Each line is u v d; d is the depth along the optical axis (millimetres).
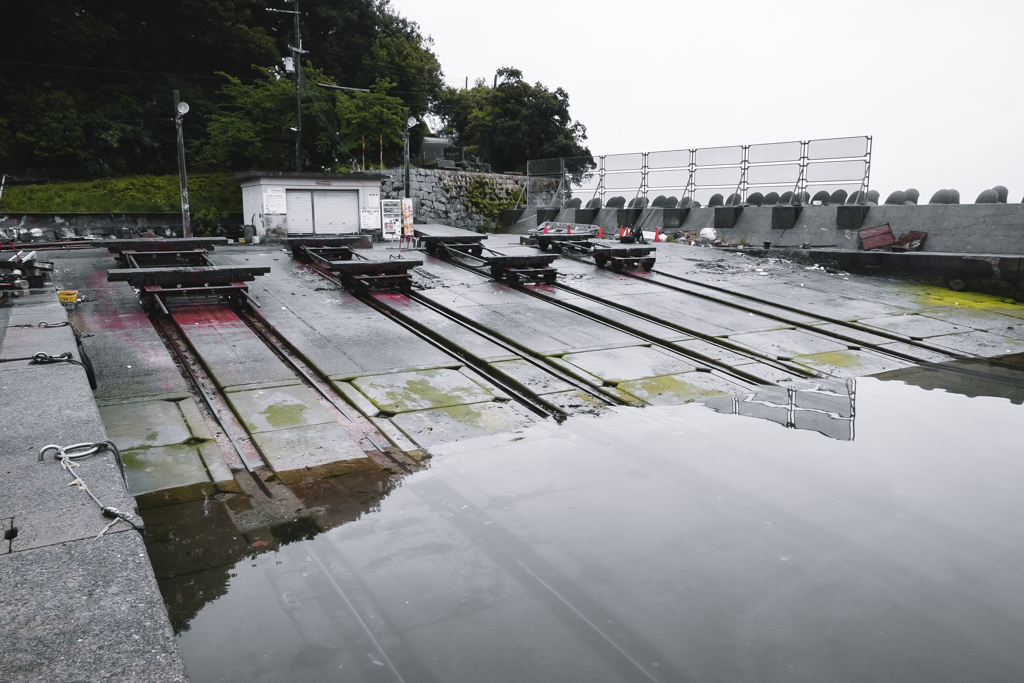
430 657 4062
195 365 9891
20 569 3252
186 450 7023
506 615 4508
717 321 13680
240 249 21688
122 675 2557
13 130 30984
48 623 2867
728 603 4688
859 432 8148
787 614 4574
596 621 4465
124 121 33969
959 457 7398
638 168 29875
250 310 13016
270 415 8117
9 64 32781
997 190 19172
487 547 5391
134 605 3018
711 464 7148
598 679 3902
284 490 6332
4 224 24000
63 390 6152
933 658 4148
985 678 3986
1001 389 10094
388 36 46656
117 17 35562
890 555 5355
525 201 37250
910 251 19281
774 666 4047
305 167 34656
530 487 6531
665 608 4621
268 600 4605
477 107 51750
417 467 6961
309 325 12219
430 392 9227
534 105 44312
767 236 23578
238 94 32594
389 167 38906
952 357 11914
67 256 19094
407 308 13938
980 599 4781
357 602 4617
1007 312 15055
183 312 12625
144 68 38219
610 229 29641
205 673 3857
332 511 5949
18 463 4488
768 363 11195
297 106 30344
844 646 4246
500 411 8703
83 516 3791
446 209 34312
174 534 5453
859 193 22578
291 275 16859
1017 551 5441
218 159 31641
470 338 11914
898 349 12195
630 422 8430
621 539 5543
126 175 33719
